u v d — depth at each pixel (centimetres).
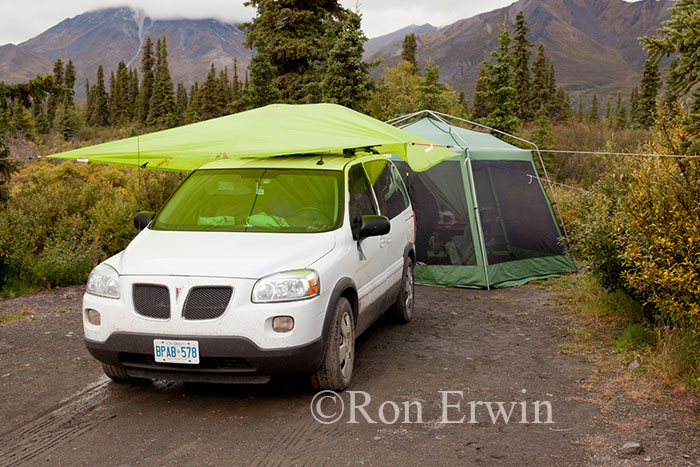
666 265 557
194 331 432
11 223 920
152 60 11056
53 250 930
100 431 419
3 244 870
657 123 581
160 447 394
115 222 1035
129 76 13212
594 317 732
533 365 574
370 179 650
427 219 1011
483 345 645
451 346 640
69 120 6488
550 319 756
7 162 961
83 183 1339
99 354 458
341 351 498
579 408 465
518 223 1036
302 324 439
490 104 2670
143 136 644
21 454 384
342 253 505
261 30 2989
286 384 513
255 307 432
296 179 570
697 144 523
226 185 575
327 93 2127
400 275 690
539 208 1074
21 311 757
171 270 447
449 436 412
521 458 380
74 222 1018
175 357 434
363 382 522
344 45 2102
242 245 486
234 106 2470
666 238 537
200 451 388
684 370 520
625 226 630
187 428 423
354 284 512
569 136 3872
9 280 880
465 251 986
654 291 567
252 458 378
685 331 554
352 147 570
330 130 625
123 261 476
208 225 535
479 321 753
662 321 598
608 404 471
